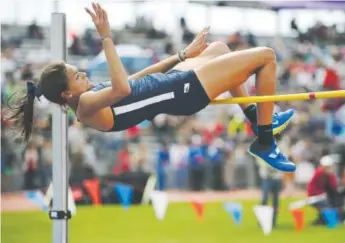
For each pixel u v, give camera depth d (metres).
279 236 25.72
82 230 27.00
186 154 37.88
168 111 11.35
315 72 43.94
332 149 38.09
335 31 47.22
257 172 38.62
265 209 19.67
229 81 11.24
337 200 27.67
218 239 25.06
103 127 11.29
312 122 39.28
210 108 42.50
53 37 13.27
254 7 40.78
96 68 39.84
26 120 11.80
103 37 10.68
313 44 46.66
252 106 12.27
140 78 11.44
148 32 47.31
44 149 35.53
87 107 11.02
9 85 37.88
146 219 29.75
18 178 36.34
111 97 10.77
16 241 24.83
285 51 46.72
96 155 36.91
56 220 13.22
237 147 38.59
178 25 47.22
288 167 11.88
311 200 27.78
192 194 37.84
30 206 33.81
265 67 11.38
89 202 32.91
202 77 11.20
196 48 12.08
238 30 47.50
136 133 38.28
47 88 11.35
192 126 39.03
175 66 11.91
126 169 34.81
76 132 34.72
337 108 39.25
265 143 11.93
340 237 25.41
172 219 29.97
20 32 45.88
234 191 38.41
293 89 42.44
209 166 38.03
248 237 25.53
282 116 12.26
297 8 42.09
